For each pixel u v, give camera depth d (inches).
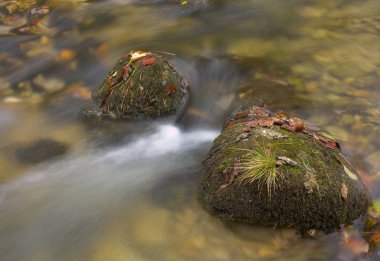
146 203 86.3
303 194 77.3
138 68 100.6
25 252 81.0
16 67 122.5
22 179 93.4
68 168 95.3
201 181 85.8
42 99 112.3
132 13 144.5
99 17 142.7
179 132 101.0
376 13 131.1
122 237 81.7
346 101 102.0
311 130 90.2
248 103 103.3
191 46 123.3
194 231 81.3
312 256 77.4
